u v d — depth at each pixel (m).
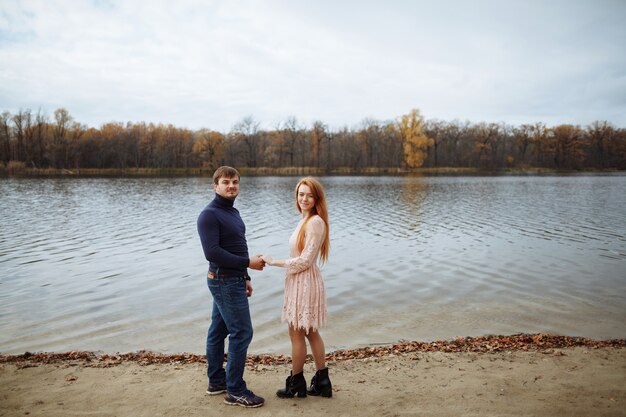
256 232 18.05
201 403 4.05
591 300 8.79
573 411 3.89
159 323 7.59
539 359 5.30
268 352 6.19
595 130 100.88
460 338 6.48
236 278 3.94
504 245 15.00
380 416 3.80
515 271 11.27
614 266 11.77
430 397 4.19
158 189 43.31
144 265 12.23
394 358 5.41
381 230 18.39
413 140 78.25
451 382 4.56
